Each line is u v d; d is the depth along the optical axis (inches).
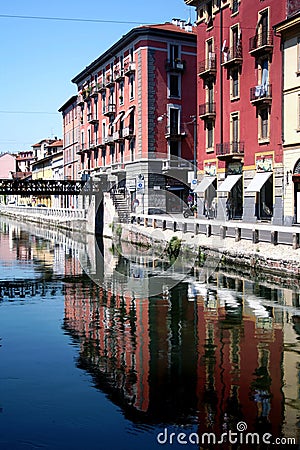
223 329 531.2
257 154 1325.0
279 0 1230.3
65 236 1752.0
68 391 372.5
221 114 1497.3
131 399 356.5
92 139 2479.1
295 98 1185.4
